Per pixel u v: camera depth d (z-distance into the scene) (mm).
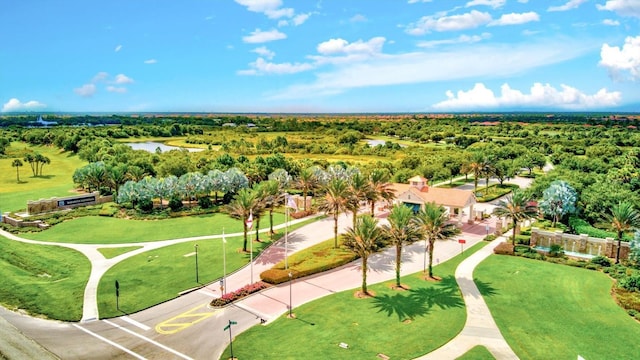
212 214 91000
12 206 96062
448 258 64938
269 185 77500
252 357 38406
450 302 49312
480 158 115625
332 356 38250
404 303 49156
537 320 44812
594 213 76875
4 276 57594
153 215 88562
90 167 106438
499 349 39375
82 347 40375
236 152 182625
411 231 53344
